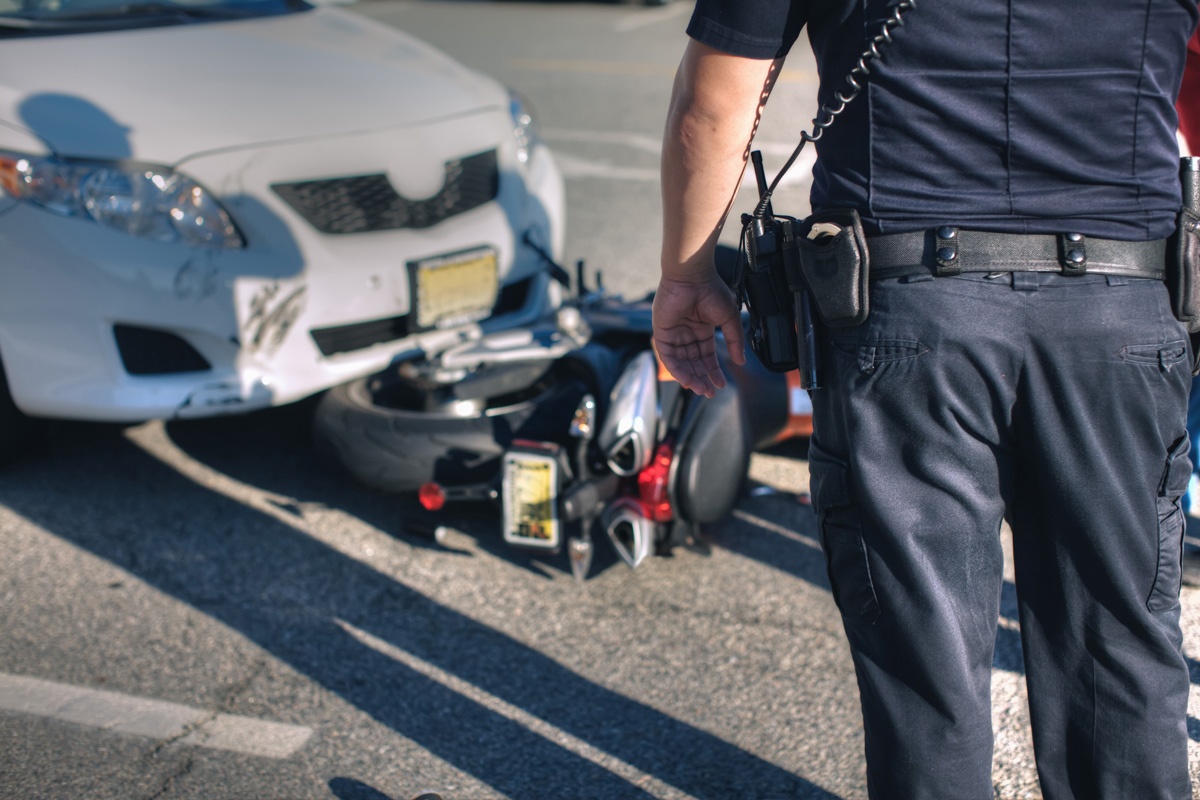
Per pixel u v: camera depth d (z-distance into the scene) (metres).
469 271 3.20
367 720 2.16
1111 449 1.17
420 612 2.52
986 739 1.29
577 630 2.43
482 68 10.09
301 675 2.30
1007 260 1.13
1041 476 1.20
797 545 2.74
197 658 2.37
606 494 2.45
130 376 2.92
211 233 2.85
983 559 1.25
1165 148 1.15
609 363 2.86
